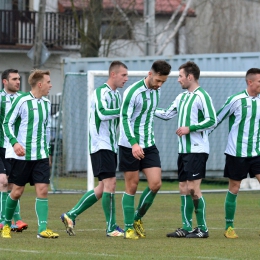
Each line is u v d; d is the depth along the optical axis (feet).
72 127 172.24
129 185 82.84
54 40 278.87
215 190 151.74
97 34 234.38
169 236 84.64
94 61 178.91
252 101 84.33
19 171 81.66
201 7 329.93
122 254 69.05
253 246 75.72
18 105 80.89
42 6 188.96
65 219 85.25
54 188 150.71
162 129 168.66
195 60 171.83
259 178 85.30
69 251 70.90
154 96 82.48
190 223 85.46
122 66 84.17
